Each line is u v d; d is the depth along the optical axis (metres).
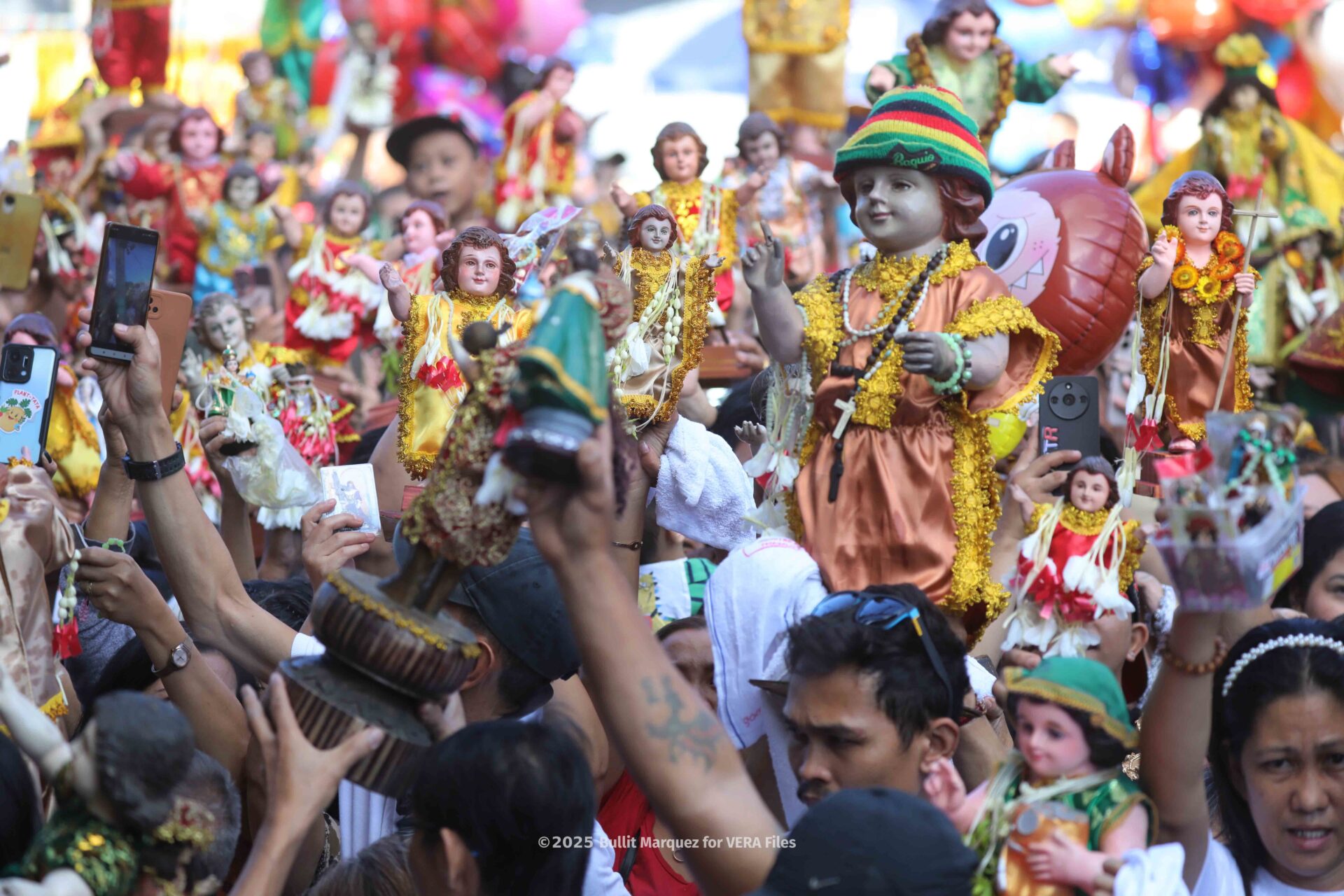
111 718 6.43
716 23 47.53
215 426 11.91
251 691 6.85
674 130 19.95
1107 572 9.74
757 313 10.35
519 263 13.55
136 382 8.94
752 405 12.75
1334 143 38.62
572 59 46.78
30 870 6.39
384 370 22.30
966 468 9.95
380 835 9.31
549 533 6.14
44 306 22.38
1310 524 11.03
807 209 23.67
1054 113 37.53
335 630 6.68
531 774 6.86
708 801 6.34
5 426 9.53
